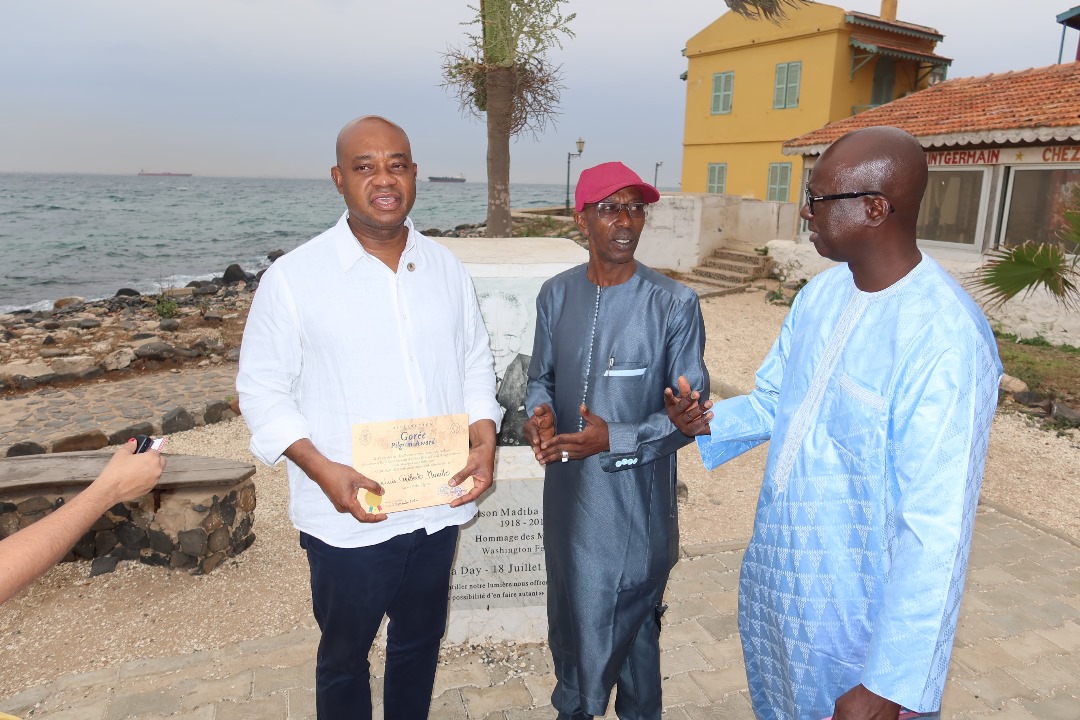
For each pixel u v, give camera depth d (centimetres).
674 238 1611
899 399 141
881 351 147
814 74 2112
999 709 288
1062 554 437
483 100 1195
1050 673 313
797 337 175
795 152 1494
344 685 228
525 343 315
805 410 163
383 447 198
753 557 178
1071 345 1023
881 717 131
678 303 224
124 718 282
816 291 175
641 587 228
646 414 229
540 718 285
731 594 383
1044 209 1088
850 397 151
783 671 169
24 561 123
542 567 332
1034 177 1095
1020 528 477
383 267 204
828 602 156
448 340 218
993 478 593
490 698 297
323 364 203
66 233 4384
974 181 1169
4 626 372
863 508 151
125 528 429
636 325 224
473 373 238
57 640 361
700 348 230
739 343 1055
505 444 321
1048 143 1055
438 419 203
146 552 430
